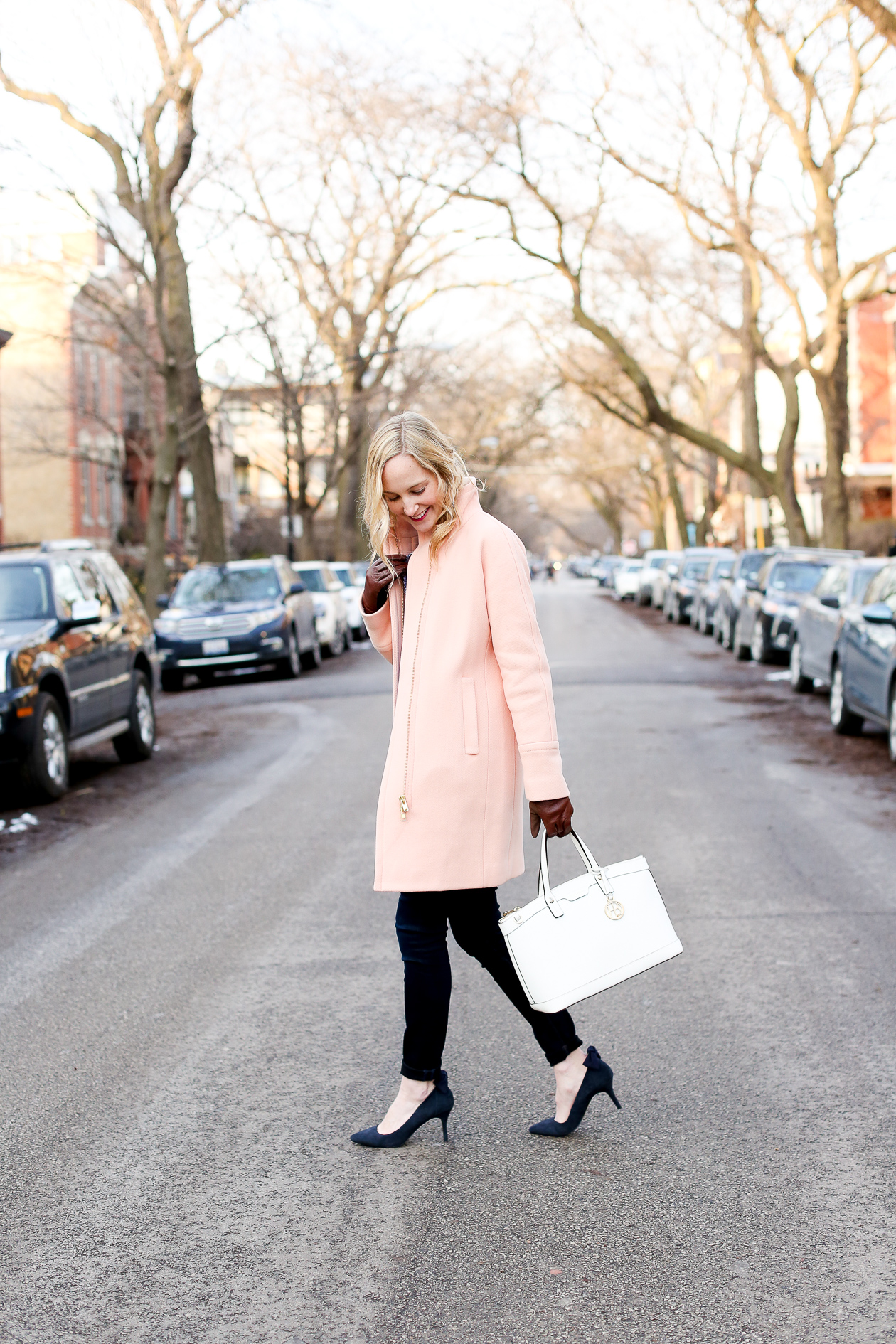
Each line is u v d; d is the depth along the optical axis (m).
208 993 5.13
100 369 45.03
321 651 25.95
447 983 3.61
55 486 42.22
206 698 18.36
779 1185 3.37
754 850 7.42
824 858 7.23
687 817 8.40
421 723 3.45
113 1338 2.75
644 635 28.48
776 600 19.92
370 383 38.53
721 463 68.00
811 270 25.95
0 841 8.52
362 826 8.38
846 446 27.14
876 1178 3.40
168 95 22.11
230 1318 2.81
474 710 3.44
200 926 6.15
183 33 21.52
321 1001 4.97
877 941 5.62
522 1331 2.72
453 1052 4.39
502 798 3.48
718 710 14.48
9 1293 2.94
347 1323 2.77
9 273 25.42
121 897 6.83
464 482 3.51
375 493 3.48
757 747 11.60
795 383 29.02
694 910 6.17
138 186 23.53
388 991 5.07
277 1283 2.95
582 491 100.81
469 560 3.47
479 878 3.45
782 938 5.68
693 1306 2.80
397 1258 3.04
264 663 20.17
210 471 29.81
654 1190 3.35
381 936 5.83
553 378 39.16
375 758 11.39
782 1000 4.88
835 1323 2.72
